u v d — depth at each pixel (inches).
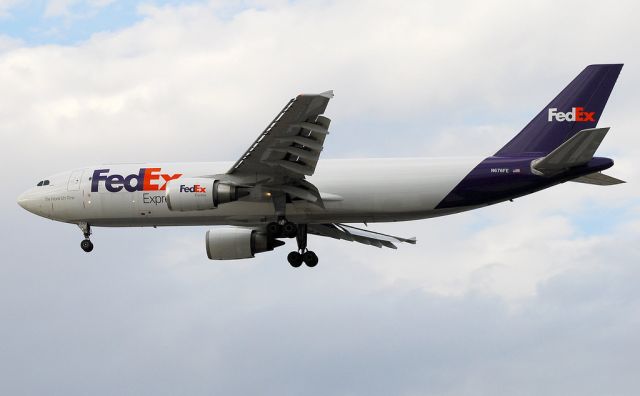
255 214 5147.6
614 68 5049.2
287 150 4731.8
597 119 5029.5
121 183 5236.2
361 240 5866.1
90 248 5349.4
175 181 4960.6
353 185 5059.1
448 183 5009.8
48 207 5319.9
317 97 4370.1
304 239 5369.1
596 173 4995.1
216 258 5472.4
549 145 5044.3
